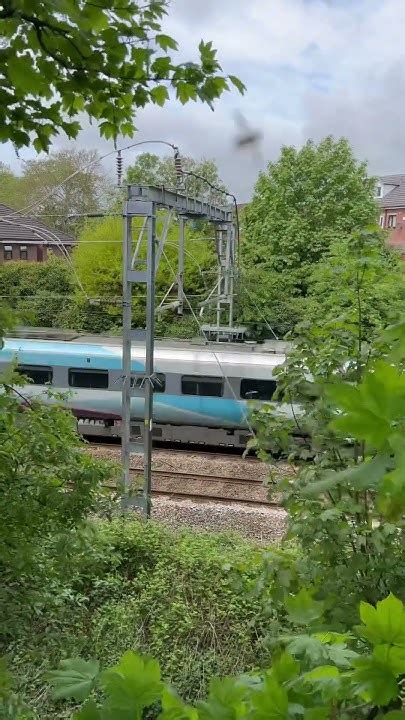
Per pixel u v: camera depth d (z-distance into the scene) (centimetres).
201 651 666
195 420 1497
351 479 100
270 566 371
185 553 788
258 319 2186
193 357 1472
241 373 1455
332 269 406
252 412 428
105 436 1561
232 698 123
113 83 284
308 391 388
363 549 364
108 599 724
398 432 94
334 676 127
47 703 527
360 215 2422
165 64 274
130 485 622
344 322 423
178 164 1051
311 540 359
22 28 234
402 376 97
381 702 117
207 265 2245
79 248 2400
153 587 729
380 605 117
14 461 425
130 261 970
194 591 727
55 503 428
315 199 2422
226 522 1044
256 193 2470
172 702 121
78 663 139
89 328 2400
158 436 1530
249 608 695
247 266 2230
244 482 1259
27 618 484
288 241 2327
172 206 1014
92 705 121
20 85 217
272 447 420
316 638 159
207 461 1392
